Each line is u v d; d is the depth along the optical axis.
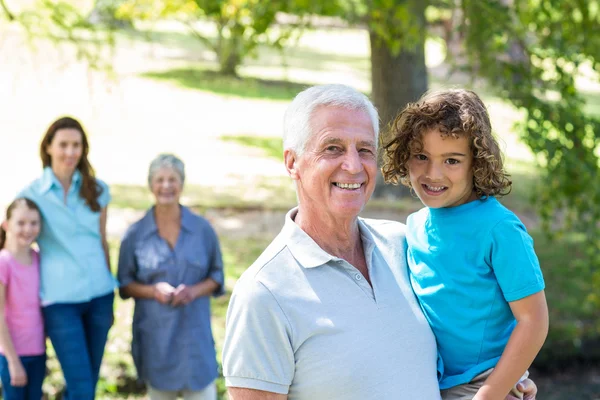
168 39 27.91
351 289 2.32
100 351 4.58
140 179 11.98
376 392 2.26
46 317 4.39
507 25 7.49
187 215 4.62
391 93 10.01
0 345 4.31
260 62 25.78
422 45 9.54
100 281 4.52
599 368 7.07
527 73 7.57
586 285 8.39
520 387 2.47
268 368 2.21
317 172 2.31
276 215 10.43
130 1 8.99
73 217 4.43
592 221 7.53
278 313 2.22
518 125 7.53
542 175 7.71
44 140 4.43
